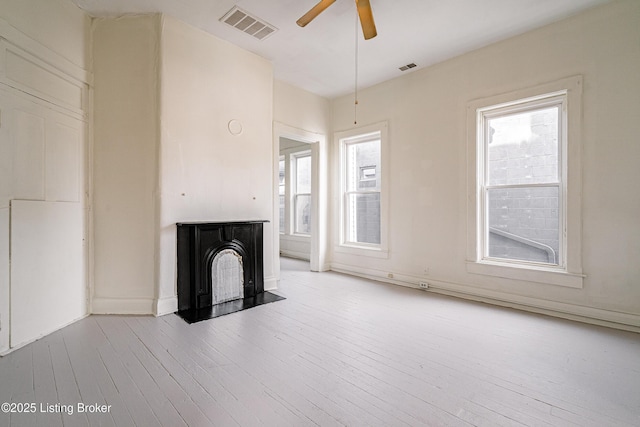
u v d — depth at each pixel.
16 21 2.12
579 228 2.74
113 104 2.84
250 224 3.49
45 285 2.38
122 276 2.87
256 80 3.60
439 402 1.61
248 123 3.54
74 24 2.64
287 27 3.04
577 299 2.77
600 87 2.64
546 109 3.04
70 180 2.61
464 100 3.47
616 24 2.56
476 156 3.38
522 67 3.06
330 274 4.71
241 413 1.50
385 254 4.23
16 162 2.15
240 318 2.82
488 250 3.42
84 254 2.78
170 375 1.84
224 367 1.94
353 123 4.66
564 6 2.65
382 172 4.26
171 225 2.93
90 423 1.42
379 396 1.65
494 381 1.80
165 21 2.85
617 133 2.57
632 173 2.51
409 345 2.28
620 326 2.57
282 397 1.64
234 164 3.41
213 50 3.21
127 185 2.86
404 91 4.04
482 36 3.13
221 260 3.23
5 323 2.08
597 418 1.48
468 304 3.25
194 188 3.09
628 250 2.54
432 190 3.75
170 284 2.93
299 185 6.56
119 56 2.84
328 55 3.58
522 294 3.08
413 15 2.80
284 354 2.12
